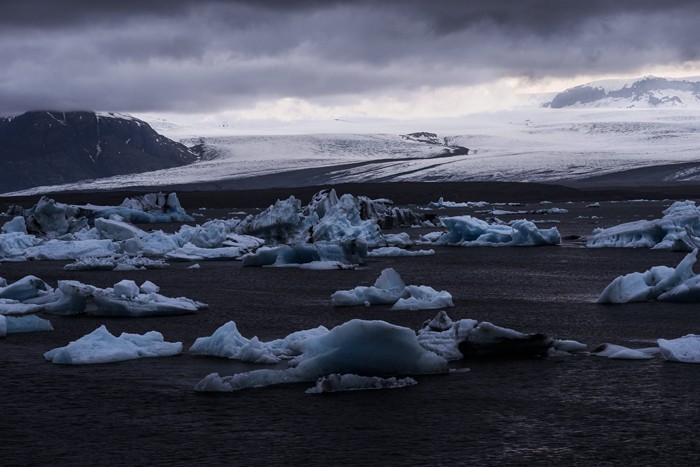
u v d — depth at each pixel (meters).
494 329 19.39
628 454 13.42
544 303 27.55
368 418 15.05
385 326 17.53
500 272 37.38
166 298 27.14
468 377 17.64
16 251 46.47
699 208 60.81
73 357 19.14
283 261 40.56
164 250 47.25
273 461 13.16
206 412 15.46
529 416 15.14
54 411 15.66
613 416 15.13
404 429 14.51
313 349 17.86
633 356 19.11
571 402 15.91
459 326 19.78
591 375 17.73
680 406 15.63
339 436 14.20
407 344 17.69
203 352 20.06
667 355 18.94
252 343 19.58
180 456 13.41
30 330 23.12
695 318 23.95
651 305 26.33
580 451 13.54
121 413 15.48
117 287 26.78
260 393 16.59
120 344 19.92
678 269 27.47
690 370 18.05
